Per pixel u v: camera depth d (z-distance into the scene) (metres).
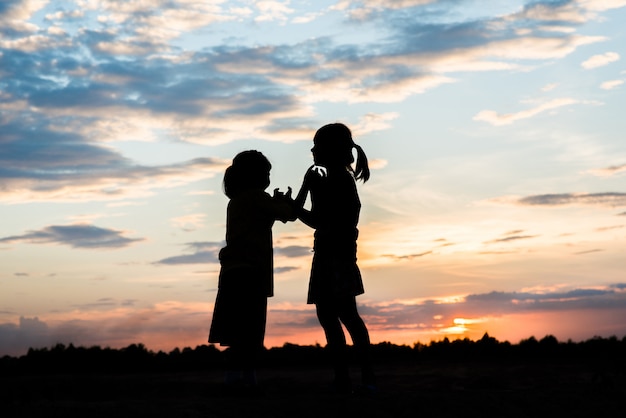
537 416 5.87
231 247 6.66
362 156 7.02
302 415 5.49
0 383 8.16
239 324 6.48
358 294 6.66
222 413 5.42
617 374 7.27
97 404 5.66
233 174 6.86
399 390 6.94
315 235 6.79
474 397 6.18
